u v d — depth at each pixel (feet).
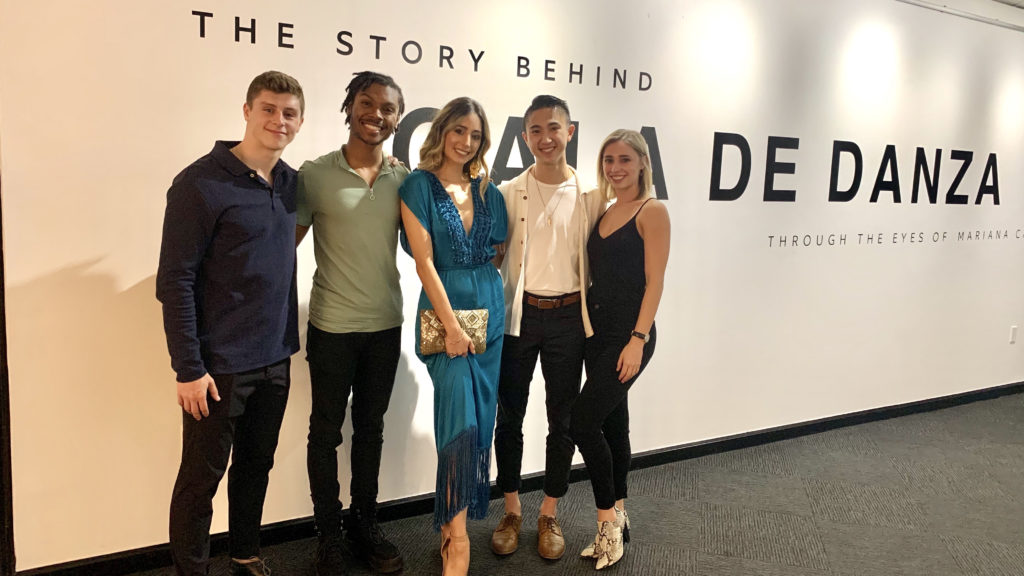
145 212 7.09
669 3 9.89
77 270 6.91
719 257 11.02
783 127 11.25
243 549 7.02
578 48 9.25
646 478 10.48
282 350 6.53
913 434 12.73
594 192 7.79
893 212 12.89
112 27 6.67
